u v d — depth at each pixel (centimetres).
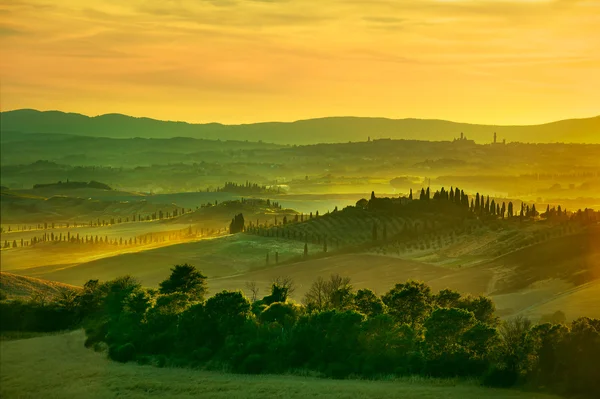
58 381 8694
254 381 8256
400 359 8969
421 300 10919
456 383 8038
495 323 11725
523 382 7756
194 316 10575
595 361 7450
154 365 9975
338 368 8881
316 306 11700
